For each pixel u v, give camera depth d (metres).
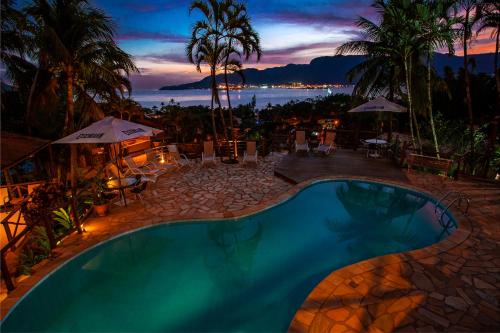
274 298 5.27
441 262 5.33
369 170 11.19
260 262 6.36
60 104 11.65
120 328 4.63
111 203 8.58
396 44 11.60
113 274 5.98
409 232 7.36
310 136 16.47
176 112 20.22
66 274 5.68
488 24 9.79
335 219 8.20
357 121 18.38
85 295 5.35
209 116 22.39
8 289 4.88
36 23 7.92
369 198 9.46
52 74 9.18
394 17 11.19
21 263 5.54
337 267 6.15
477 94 20.55
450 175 10.27
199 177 11.02
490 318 4.02
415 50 11.71
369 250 6.73
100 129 7.66
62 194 7.40
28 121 9.98
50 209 6.77
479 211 7.45
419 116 20.20
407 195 9.29
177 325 4.67
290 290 5.46
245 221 7.74
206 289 5.54
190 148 14.62
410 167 11.02
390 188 9.69
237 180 10.62
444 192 8.84
